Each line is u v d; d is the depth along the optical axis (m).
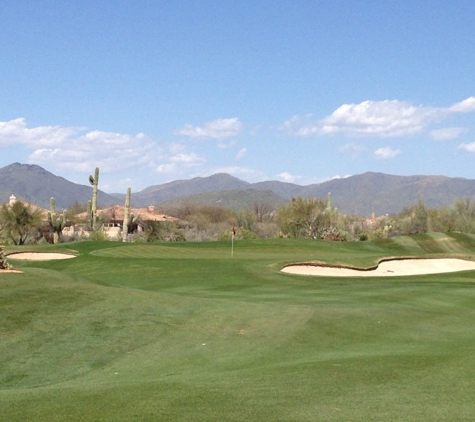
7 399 7.91
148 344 12.34
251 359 11.22
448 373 9.48
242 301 18.69
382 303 18.98
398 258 37.53
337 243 53.94
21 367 10.68
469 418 7.02
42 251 43.62
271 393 8.13
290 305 17.61
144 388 8.45
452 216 85.06
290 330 13.80
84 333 12.98
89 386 8.84
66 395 8.08
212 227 84.88
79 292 17.08
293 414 7.12
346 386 8.61
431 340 13.34
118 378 9.88
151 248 43.19
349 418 6.98
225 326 14.04
